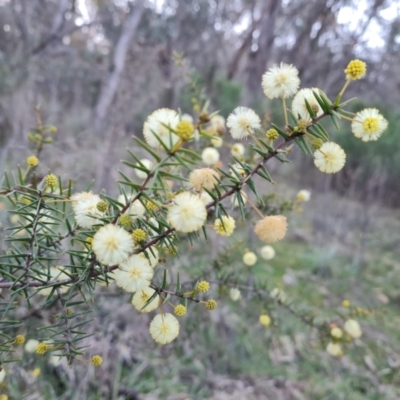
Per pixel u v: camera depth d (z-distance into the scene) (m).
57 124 3.53
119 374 2.01
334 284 3.55
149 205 0.73
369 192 4.84
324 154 0.74
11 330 1.34
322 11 5.28
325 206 4.51
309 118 0.73
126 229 0.69
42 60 3.41
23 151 2.40
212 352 2.41
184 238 1.61
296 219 4.91
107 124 3.55
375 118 0.69
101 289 1.78
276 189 2.98
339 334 1.70
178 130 0.55
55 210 0.85
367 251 4.45
